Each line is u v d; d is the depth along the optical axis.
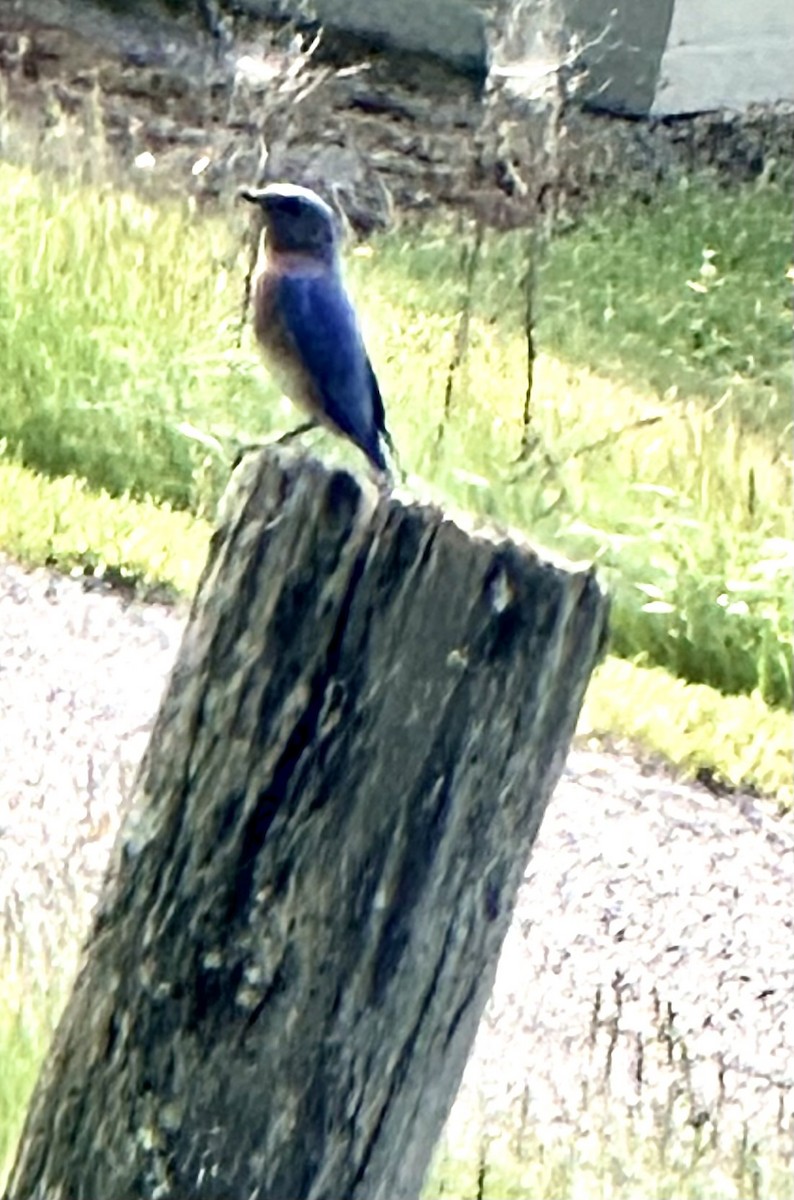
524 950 9.37
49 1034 6.46
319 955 3.78
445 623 3.68
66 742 10.41
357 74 24.98
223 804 3.77
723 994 9.29
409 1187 3.99
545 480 14.48
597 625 3.74
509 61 22.59
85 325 14.76
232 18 24.47
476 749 3.72
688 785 11.73
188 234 16.39
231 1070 3.82
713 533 14.21
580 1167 6.73
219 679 3.75
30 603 12.13
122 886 3.84
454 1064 3.93
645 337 20.19
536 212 21.56
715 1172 6.92
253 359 14.71
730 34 27.28
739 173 26.09
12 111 21.53
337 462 3.75
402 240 21.52
